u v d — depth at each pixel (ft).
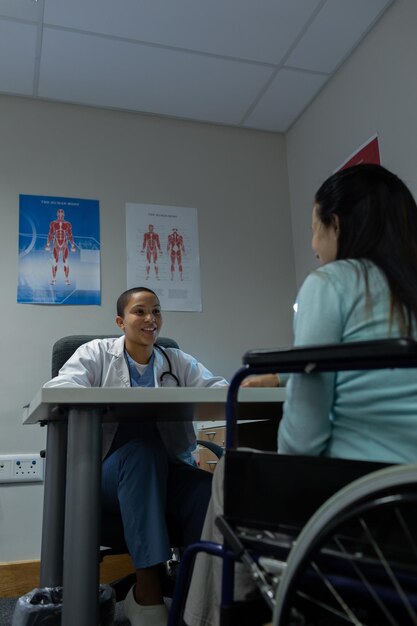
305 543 2.06
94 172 9.77
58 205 9.44
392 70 7.97
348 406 2.66
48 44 8.45
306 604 2.55
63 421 4.91
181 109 10.19
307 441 2.64
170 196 10.09
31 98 9.73
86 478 3.67
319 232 3.23
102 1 7.66
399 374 2.61
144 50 8.64
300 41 8.59
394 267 2.85
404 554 2.04
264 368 2.62
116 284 9.39
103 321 9.18
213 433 7.84
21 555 7.93
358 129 8.70
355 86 8.82
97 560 3.62
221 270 10.05
